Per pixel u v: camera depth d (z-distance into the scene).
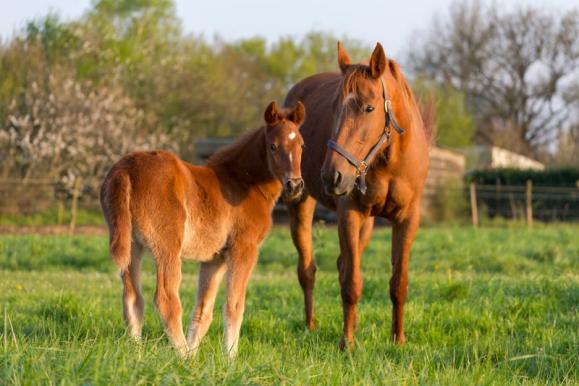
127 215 6.44
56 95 29.52
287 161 7.21
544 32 57.94
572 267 15.30
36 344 5.66
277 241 19.53
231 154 7.55
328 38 51.03
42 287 12.02
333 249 17.45
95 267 16.53
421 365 6.44
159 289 6.52
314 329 8.50
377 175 7.86
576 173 32.25
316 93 9.51
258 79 50.03
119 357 4.94
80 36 34.09
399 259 8.08
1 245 17.80
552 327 7.86
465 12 59.12
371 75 7.51
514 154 50.28
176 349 5.75
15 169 28.19
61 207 26.39
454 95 49.72
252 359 6.10
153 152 6.88
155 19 39.38
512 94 58.94
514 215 28.89
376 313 8.95
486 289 10.54
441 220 28.91
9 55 31.23
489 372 5.84
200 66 40.16
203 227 7.03
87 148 29.20
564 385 5.97
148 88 36.53
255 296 10.69
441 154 30.86
